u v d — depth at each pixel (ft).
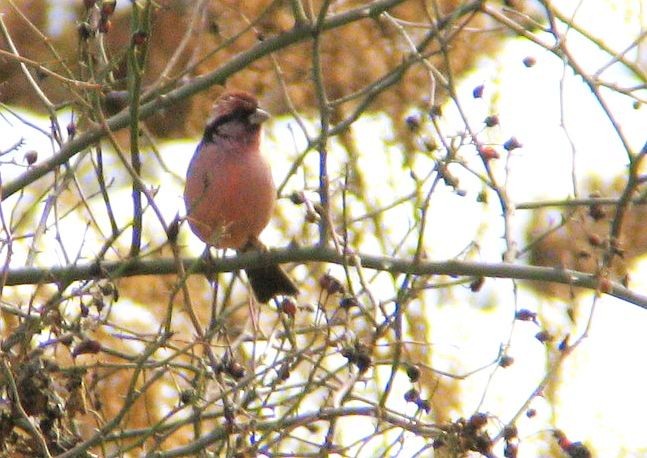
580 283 35.35
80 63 33.19
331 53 52.26
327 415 29.55
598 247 37.50
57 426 30.89
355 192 45.55
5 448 30.30
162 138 57.47
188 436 44.14
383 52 52.26
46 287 44.78
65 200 49.62
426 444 30.53
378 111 51.06
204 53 51.60
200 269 36.40
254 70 51.83
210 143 41.39
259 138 41.68
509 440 29.01
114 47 57.16
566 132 37.91
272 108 52.49
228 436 28.89
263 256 36.52
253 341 30.99
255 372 30.58
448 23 36.76
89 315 34.04
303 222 47.85
